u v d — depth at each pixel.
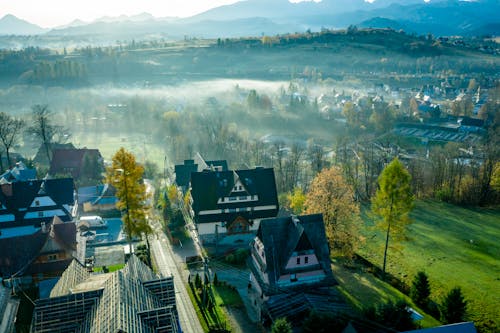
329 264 56.66
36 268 61.72
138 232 66.06
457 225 87.62
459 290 51.06
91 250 75.25
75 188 102.75
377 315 47.97
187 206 91.12
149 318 37.03
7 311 54.75
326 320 45.56
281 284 54.81
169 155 150.00
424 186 112.56
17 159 131.25
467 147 154.00
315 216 58.34
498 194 102.12
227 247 77.00
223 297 59.06
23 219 80.38
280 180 112.88
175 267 69.06
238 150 139.62
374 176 115.69
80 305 39.09
